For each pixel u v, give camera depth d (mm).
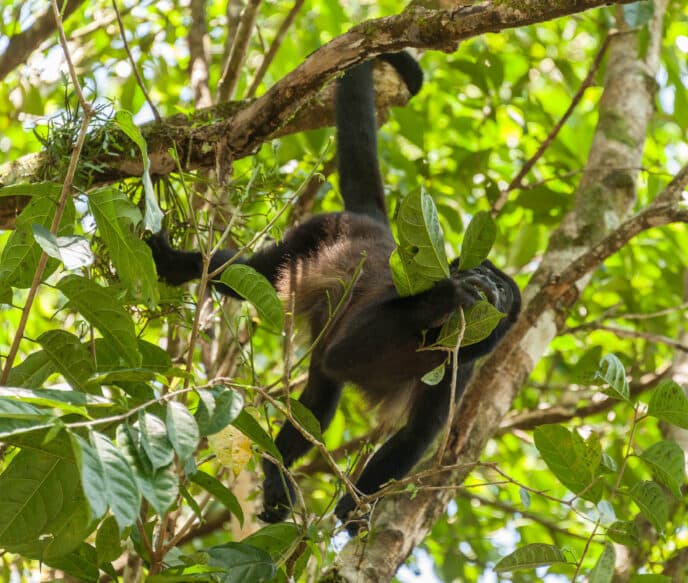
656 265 10078
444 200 9359
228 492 4172
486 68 9008
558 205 8844
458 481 6152
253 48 10703
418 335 5797
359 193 7445
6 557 6996
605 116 8219
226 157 5758
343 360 5789
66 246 3893
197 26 8539
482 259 4445
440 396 6242
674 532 7160
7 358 4078
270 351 10094
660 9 8695
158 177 5984
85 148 5598
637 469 9234
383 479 6094
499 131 10766
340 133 7410
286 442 6422
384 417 6668
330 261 6848
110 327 4188
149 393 4160
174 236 6320
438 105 10750
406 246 4285
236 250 6762
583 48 11664
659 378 8898
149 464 3240
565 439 4461
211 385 3604
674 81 9336
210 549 4141
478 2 4742
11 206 5645
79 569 4219
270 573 4145
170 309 5832
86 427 3459
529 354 6758
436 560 9219
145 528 4266
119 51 9836
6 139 9633
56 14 3906
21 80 8844
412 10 4773
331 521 6270
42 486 3895
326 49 5105
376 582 5266
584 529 9500
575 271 6723
